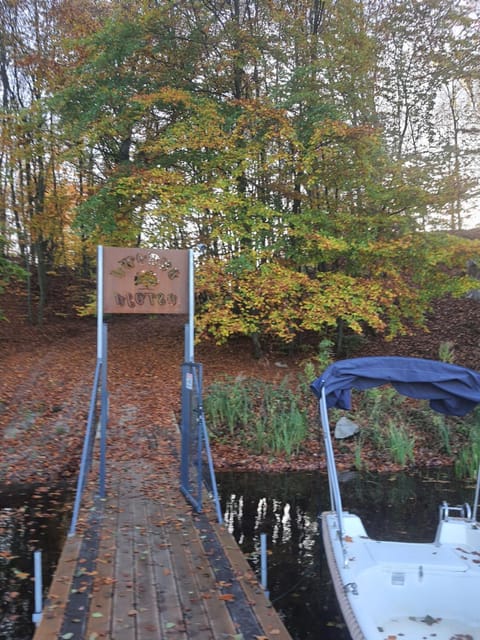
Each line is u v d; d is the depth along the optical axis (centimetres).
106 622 440
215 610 465
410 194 1325
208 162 1398
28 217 2102
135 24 1456
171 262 795
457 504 925
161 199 1291
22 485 899
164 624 440
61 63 1923
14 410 1227
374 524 827
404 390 663
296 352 1717
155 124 1706
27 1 2202
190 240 1488
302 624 557
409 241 1300
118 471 888
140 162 1531
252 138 1422
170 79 1576
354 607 501
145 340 2053
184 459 775
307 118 1343
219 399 1245
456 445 1209
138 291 783
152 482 835
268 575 651
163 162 1498
